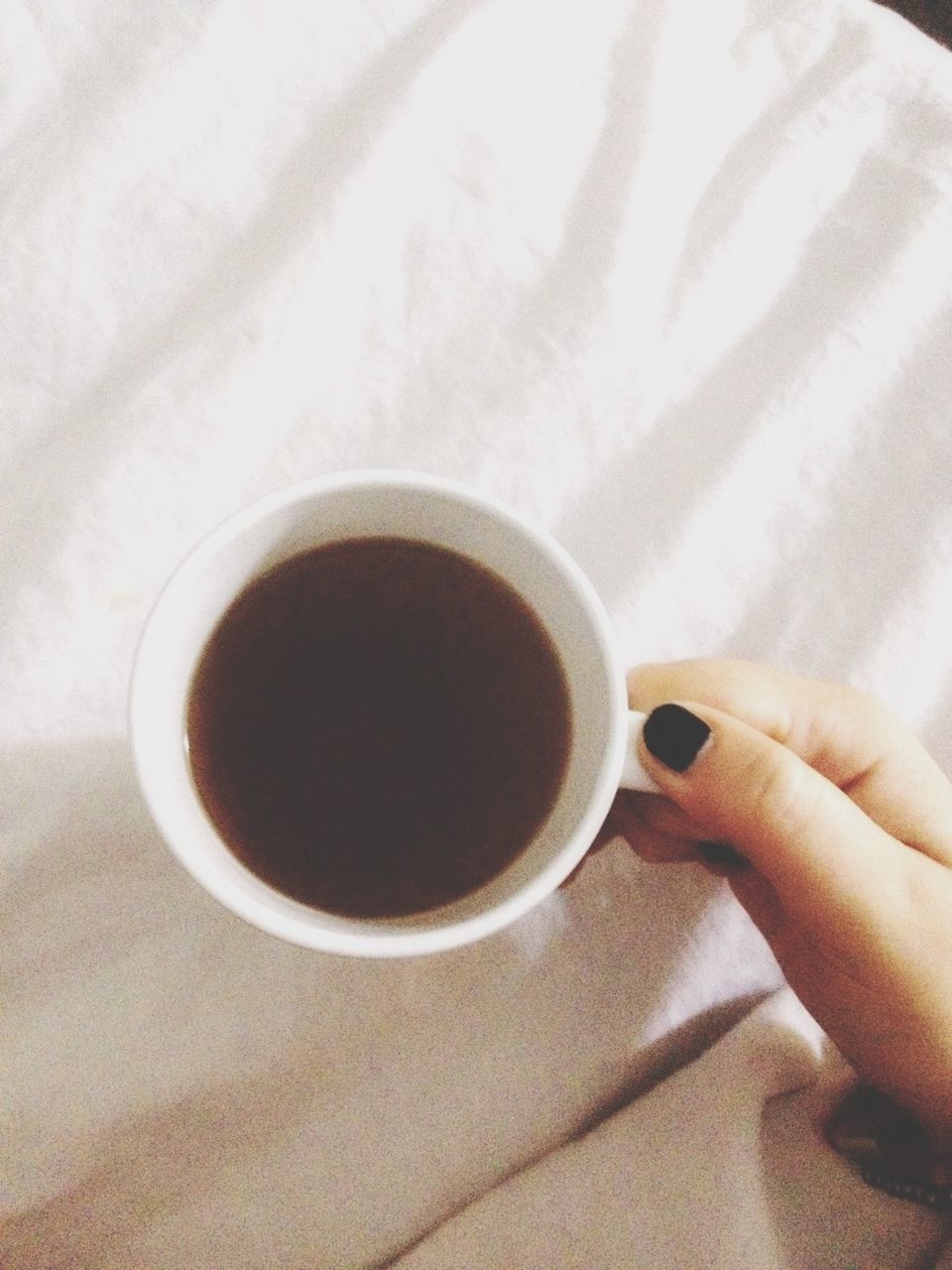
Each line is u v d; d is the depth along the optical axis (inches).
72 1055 10.4
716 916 11.7
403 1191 10.9
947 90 13.1
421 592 9.6
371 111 12.2
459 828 9.2
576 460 12.1
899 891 9.7
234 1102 10.7
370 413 12.0
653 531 12.1
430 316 12.2
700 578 12.1
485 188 12.4
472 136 12.4
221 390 11.6
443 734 9.6
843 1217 10.6
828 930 9.9
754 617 12.1
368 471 8.9
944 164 13.0
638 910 11.6
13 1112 10.3
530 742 9.3
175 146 11.9
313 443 11.8
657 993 11.5
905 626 12.1
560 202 12.6
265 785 9.2
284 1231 10.7
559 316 12.3
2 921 10.6
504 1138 11.0
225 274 11.9
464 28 12.5
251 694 9.4
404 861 9.0
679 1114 10.9
